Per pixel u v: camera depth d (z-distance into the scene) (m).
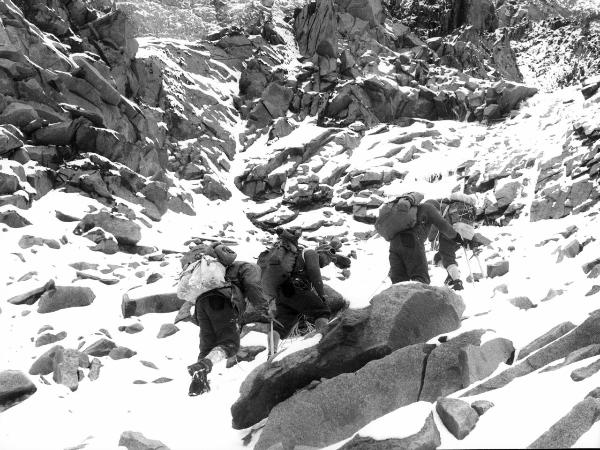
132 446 4.36
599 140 10.56
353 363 4.53
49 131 10.97
